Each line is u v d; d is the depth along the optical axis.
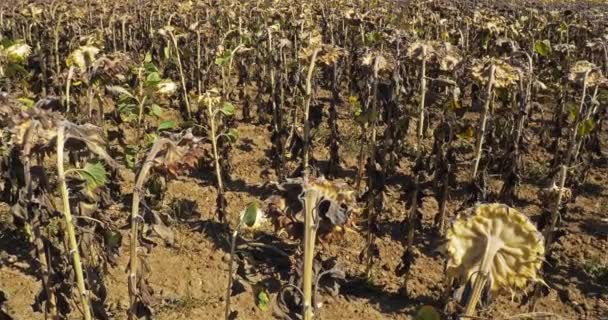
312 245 2.10
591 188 6.94
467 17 12.07
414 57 5.43
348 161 7.35
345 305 4.65
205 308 4.57
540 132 7.93
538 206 6.32
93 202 3.54
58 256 3.24
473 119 8.45
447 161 5.25
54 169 6.16
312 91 7.96
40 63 7.79
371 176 4.84
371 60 5.08
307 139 5.40
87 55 5.21
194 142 2.54
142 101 5.63
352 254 5.39
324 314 4.54
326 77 10.55
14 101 3.21
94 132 2.54
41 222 3.16
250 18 12.03
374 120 4.90
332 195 2.18
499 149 6.63
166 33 8.20
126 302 4.54
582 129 4.32
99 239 3.57
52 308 3.27
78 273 2.71
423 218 6.02
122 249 5.13
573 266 5.32
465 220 1.62
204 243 5.44
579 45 11.27
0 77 7.63
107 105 8.63
